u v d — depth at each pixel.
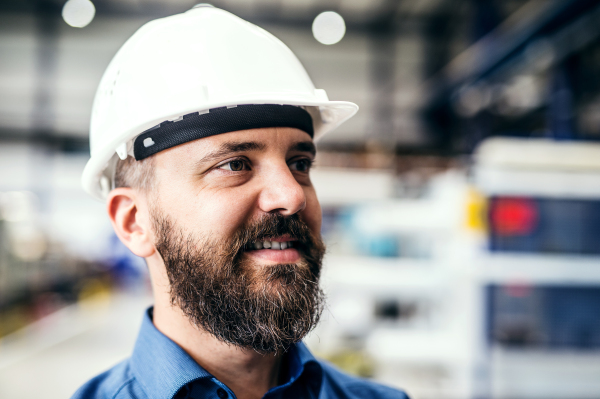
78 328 6.30
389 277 2.79
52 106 10.15
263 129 0.68
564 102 4.13
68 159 11.00
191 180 0.68
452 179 2.64
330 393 0.83
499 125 6.27
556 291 2.36
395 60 9.27
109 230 10.89
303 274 0.69
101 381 0.79
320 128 0.93
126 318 7.19
